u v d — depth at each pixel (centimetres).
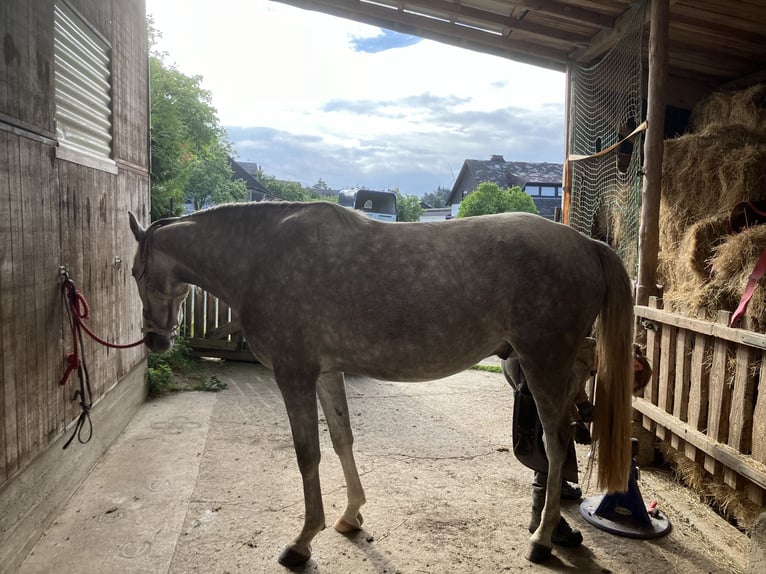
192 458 347
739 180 395
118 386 391
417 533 260
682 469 313
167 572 224
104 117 375
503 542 253
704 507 291
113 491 299
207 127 1480
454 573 228
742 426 254
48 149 266
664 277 429
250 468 332
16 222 230
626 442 239
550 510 237
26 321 239
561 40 536
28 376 240
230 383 548
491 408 477
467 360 237
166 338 282
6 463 216
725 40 493
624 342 240
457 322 226
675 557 242
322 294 229
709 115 540
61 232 283
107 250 367
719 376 270
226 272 250
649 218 375
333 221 237
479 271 227
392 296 224
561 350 231
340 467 336
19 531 228
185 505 283
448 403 493
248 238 247
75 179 306
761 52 515
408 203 3058
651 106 374
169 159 1031
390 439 391
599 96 552
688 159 431
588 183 590
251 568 229
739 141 422
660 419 316
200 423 418
